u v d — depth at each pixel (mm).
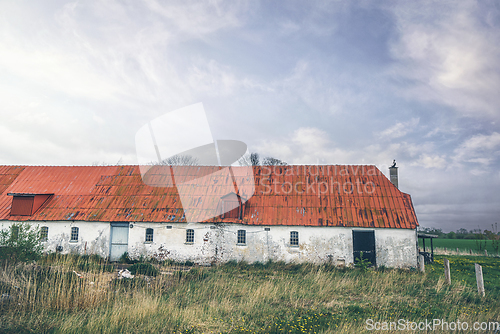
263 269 20391
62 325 8797
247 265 21516
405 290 14461
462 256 33688
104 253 22922
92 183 26812
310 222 22344
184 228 22797
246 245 22391
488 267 23484
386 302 12430
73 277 12516
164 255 22562
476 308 11727
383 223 21891
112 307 10547
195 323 9773
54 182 27125
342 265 21156
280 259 22062
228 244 22469
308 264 21125
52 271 13289
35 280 11609
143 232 23016
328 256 21750
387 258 21406
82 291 11258
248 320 10297
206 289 13445
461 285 15648
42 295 10492
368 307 11734
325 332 9000
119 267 19938
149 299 11188
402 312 11188
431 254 27000
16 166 29062
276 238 22344
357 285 15219
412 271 20312
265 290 13328
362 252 21578
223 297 12695
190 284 14180
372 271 19375
